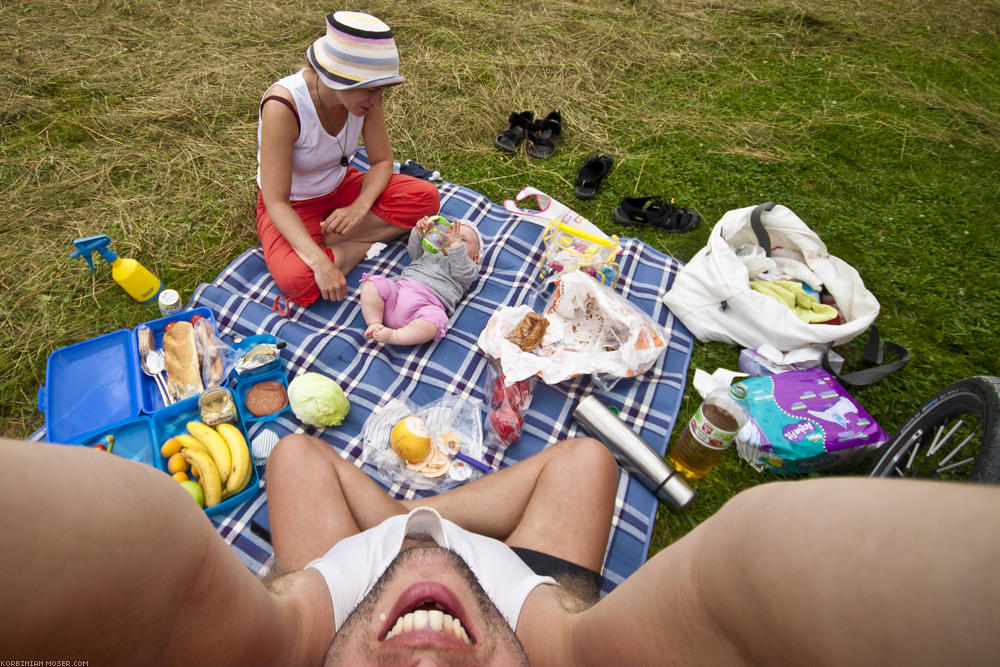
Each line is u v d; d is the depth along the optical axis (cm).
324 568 129
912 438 210
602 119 409
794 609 49
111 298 280
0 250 292
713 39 484
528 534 161
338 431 236
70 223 310
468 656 113
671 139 396
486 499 177
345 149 276
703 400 247
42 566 50
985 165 383
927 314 298
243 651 85
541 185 362
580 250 289
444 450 228
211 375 238
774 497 56
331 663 112
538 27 481
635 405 252
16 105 371
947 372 272
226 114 385
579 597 139
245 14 471
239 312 271
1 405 240
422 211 307
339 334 264
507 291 295
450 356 266
